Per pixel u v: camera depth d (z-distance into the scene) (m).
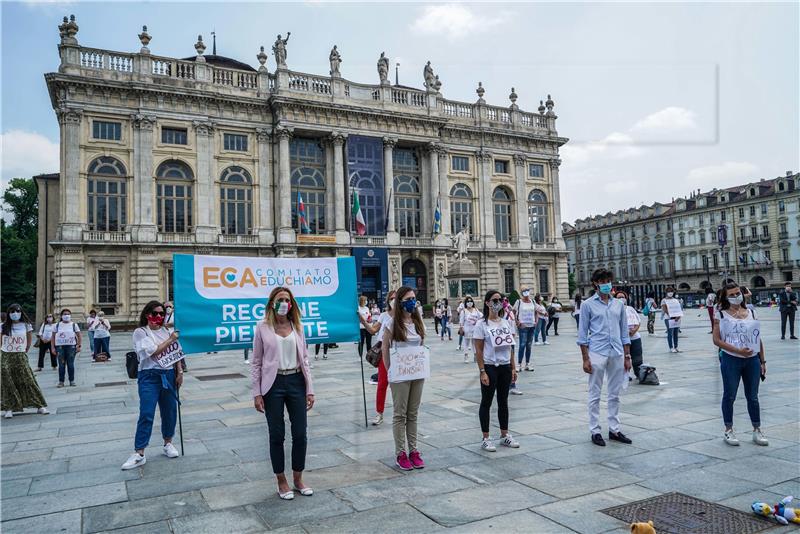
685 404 10.41
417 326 7.06
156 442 8.59
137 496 6.11
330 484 6.36
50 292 47.12
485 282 55.84
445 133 55.06
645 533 4.54
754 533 4.93
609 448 7.59
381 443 8.17
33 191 68.00
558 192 61.62
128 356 7.42
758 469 6.61
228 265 8.89
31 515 5.58
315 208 49.25
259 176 46.28
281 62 47.09
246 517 5.46
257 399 6.12
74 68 40.38
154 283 41.75
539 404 10.75
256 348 6.23
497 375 7.73
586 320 8.07
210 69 45.22
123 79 42.03
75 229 39.62
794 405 10.05
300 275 9.44
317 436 8.63
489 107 58.22
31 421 10.35
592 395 7.89
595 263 121.56
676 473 6.51
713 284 92.56
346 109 48.47
